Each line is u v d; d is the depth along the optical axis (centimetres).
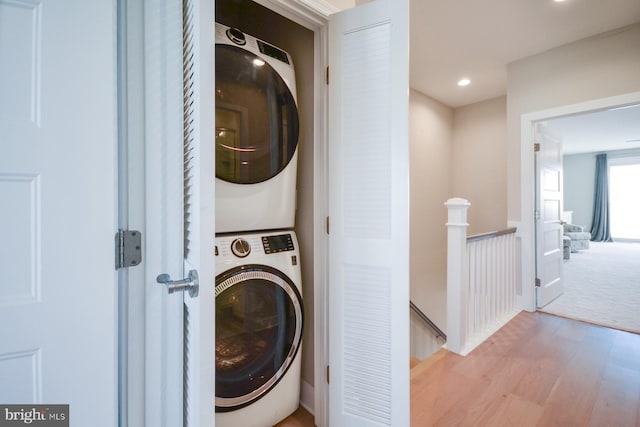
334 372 141
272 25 178
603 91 262
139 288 82
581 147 777
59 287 68
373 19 128
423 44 283
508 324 273
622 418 153
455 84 373
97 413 72
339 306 139
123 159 80
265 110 143
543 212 319
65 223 69
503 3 226
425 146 410
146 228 82
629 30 250
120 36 79
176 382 86
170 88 84
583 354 219
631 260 593
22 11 65
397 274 126
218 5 181
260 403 138
